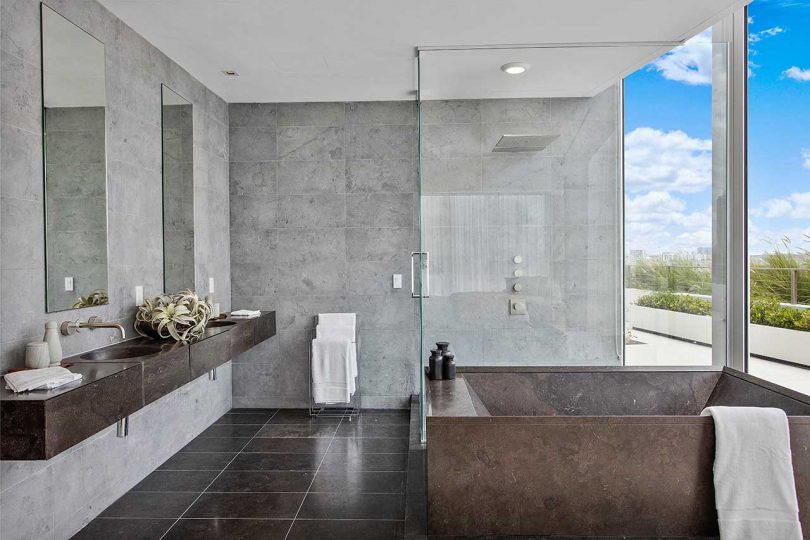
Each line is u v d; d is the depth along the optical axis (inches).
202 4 113.5
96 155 111.1
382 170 189.6
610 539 92.3
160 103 139.7
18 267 90.3
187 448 151.0
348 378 176.6
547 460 92.7
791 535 87.3
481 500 93.3
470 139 128.8
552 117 128.6
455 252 128.3
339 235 190.7
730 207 130.3
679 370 127.7
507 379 125.6
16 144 89.9
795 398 104.7
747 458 88.9
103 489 113.1
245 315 170.9
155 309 120.5
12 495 87.1
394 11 116.3
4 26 87.2
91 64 109.6
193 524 107.1
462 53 131.4
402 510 112.6
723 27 128.3
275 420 177.6
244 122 190.1
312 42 134.2
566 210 128.1
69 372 83.1
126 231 122.8
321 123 189.9
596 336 128.5
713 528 92.1
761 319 126.5
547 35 128.2
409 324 190.7
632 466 92.3
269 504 115.7
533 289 128.0
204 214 169.0
